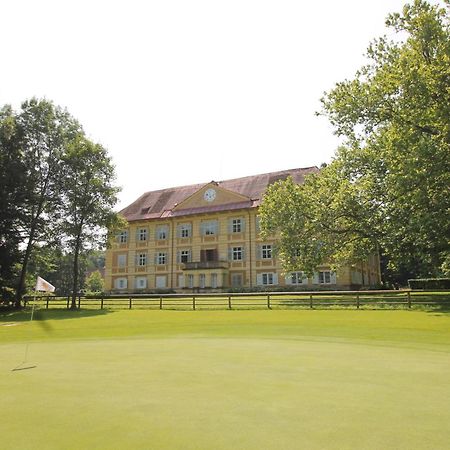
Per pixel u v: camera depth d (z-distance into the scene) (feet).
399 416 16.43
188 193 191.62
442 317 57.93
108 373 25.73
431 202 68.74
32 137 117.29
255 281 158.71
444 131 64.80
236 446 13.60
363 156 87.92
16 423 16.30
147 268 180.86
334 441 13.91
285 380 22.88
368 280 176.86
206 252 170.40
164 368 26.99
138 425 15.80
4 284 112.37
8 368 28.37
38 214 117.70
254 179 178.09
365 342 38.81
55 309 106.52
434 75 64.90
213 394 20.04
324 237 87.92
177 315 77.10
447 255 81.35
